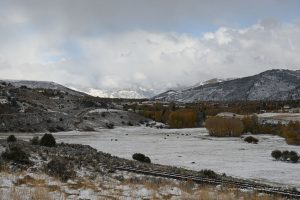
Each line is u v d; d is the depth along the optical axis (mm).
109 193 15453
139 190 16906
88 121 144125
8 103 127750
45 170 19234
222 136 120000
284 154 59344
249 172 43000
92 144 80875
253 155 65250
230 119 124688
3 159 19672
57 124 123875
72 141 87125
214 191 19125
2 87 157875
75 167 22469
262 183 33469
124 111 181250
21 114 120250
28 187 13984
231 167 47344
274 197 19312
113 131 131250
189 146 82375
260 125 139625
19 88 170125
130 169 27328
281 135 119750
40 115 126438
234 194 18500
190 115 164250
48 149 32531
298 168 48219
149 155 61250
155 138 105938
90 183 17875
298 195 21484
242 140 106312
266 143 96938
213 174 32344
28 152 24484
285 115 184125
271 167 48438
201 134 127000
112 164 29609
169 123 164750
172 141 96688
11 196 11320
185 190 18531
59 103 170000
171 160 54312
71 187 15938
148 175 26000
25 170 18625
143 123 173250
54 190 14391
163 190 17719
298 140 92438
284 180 37812
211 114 195250
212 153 67312
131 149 71688
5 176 15336
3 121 108812
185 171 33844
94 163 26250
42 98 166625
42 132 110000
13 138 41844
